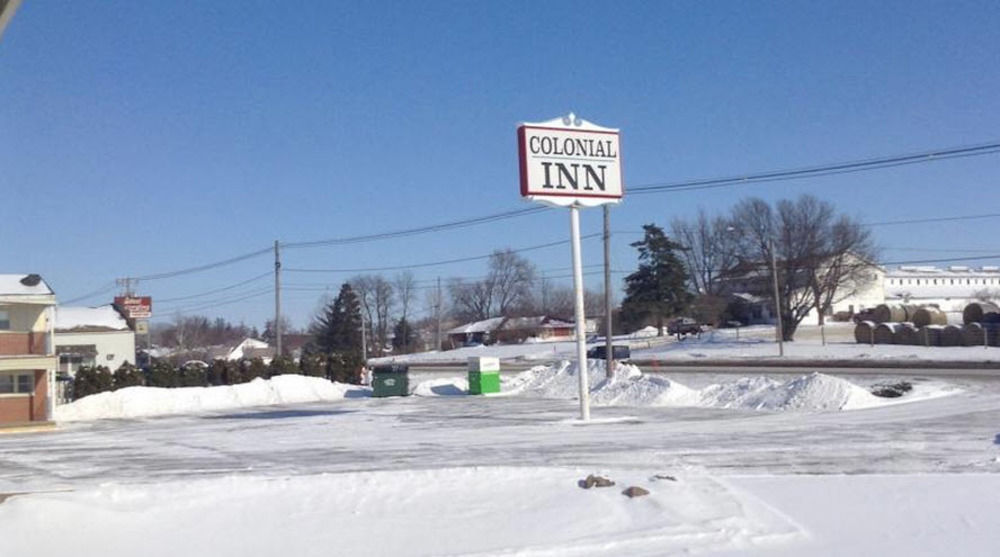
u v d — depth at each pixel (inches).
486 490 575.8
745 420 1214.3
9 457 1053.8
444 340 5792.3
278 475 751.7
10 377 1681.8
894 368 2111.2
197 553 443.8
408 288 5703.7
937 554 432.5
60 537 462.9
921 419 1130.7
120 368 2117.4
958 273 6402.6
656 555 430.3
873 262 3745.1
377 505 538.9
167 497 551.5
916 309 3885.3
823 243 3686.0
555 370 2107.5
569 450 900.6
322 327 4958.2
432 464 815.1
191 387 2146.9
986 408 1240.2
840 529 485.7
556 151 1228.5
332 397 2172.7
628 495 544.4
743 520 490.0
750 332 3991.1
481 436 1096.2
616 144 1268.5
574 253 1258.0
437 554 432.5
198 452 1032.2
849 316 4697.3
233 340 7268.7
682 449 880.9
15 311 1800.0
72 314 2815.0
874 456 788.6
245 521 502.3
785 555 432.1
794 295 3597.4
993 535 465.7
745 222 3981.3
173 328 6540.4
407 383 2135.8
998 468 689.0
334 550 446.9
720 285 4776.1
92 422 1723.7
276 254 2751.0
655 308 4052.7
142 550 448.8
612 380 1800.0
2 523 471.8
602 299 6176.2
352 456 915.4
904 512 523.5
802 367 2297.0
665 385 1641.2
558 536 463.8
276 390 2112.5
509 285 6161.4
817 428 1064.8
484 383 2043.6
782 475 668.7
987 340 2876.5
